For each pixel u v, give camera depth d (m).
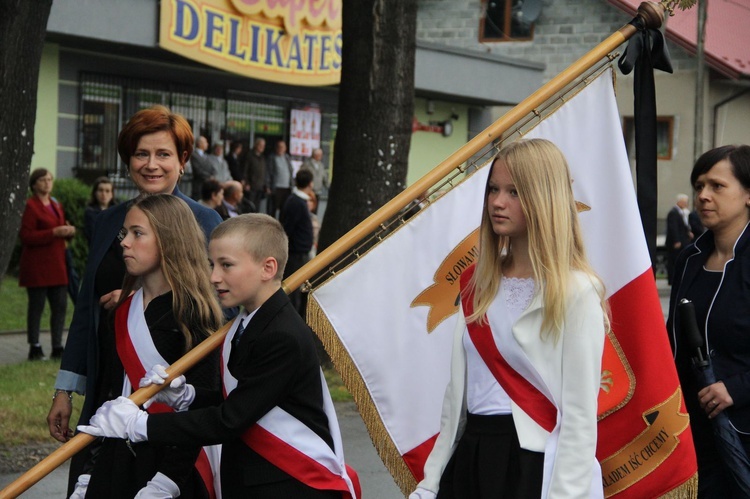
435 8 31.69
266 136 23.42
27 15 6.82
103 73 19.45
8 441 7.62
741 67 27.97
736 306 4.41
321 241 10.99
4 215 6.93
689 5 4.34
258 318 3.72
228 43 19.39
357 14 10.71
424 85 24.34
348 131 10.81
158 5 18.19
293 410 3.74
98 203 11.82
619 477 3.88
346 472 3.98
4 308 14.18
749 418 4.36
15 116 6.89
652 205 4.32
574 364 3.30
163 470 3.86
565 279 3.31
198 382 3.98
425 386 4.30
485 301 3.48
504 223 3.43
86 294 4.71
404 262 4.30
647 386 3.88
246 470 3.73
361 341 4.26
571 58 29.92
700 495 4.55
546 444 3.33
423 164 27.20
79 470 4.49
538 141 3.47
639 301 3.98
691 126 28.36
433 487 3.54
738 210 4.50
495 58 26.09
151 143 4.80
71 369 4.72
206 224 4.87
